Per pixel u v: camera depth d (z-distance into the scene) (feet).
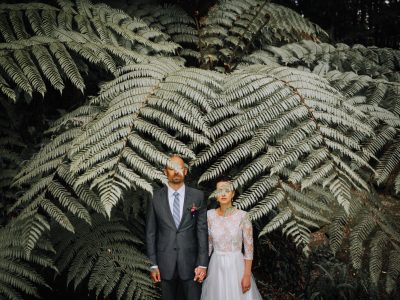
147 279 8.60
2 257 7.57
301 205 6.02
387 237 6.26
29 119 10.27
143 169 5.59
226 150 8.77
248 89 6.75
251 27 11.16
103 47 8.09
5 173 8.95
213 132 6.43
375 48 10.85
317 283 12.03
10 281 7.50
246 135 6.24
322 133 6.23
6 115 10.06
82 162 5.89
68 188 8.73
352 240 6.22
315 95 6.52
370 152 6.50
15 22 8.54
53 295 9.84
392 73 9.88
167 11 11.32
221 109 6.70
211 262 9.59
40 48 7.51
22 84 6.95
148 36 9.61
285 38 11.89
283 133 7.12
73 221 8.85
